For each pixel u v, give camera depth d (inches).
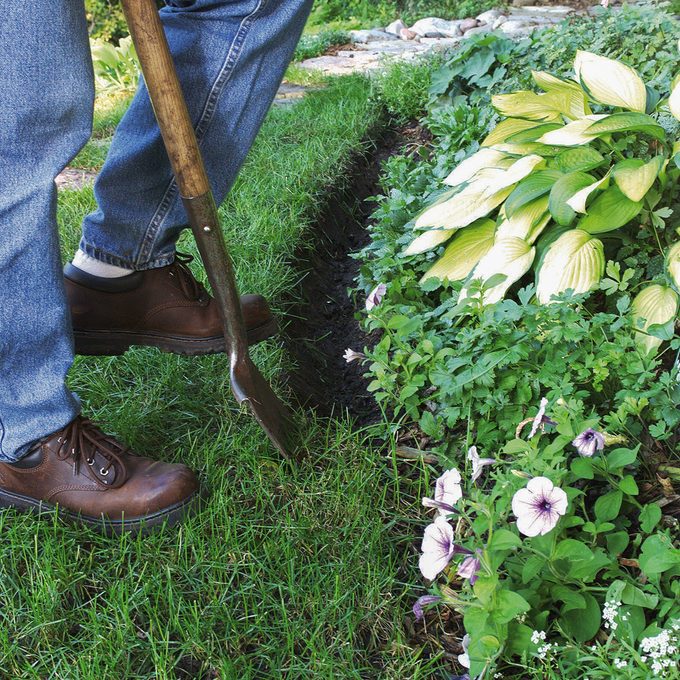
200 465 77.5
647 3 180.2
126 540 68.1
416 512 75.8
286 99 220.5
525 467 62.6
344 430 85.0
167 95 65.3
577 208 89.0
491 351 80.1
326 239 140.5
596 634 59.0
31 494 70.1
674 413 71.4
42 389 66.3
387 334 91.0
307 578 65.8
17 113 59.3
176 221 78.8
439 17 405.1
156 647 58.5
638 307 85.7
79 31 60.6
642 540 66.1
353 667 58.4
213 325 83.1
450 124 153.1
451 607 64.9
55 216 63.7
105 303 80.5
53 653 57.7
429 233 105.3
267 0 72.4
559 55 167.5
